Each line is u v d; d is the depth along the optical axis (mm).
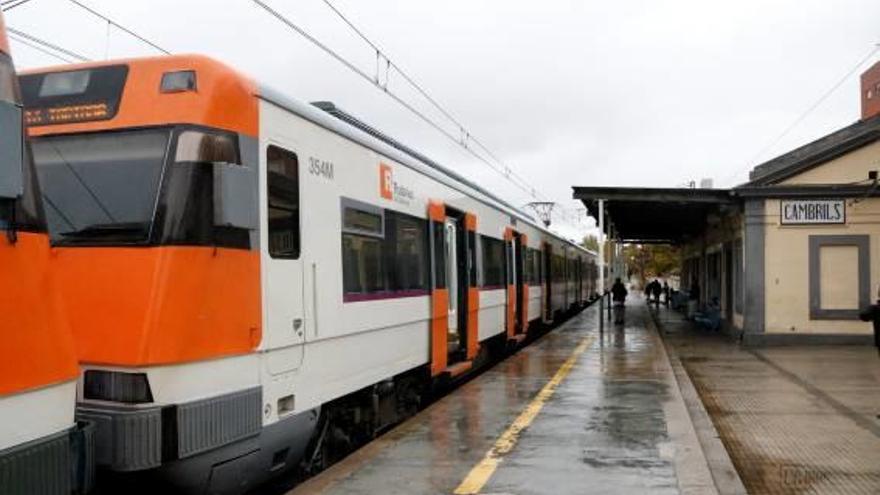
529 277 21688
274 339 6301
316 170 7223
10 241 3770
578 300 39312
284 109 6617
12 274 3770
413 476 7027
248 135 6004
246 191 5742
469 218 13703
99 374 5277
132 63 5836
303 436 6961
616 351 18859
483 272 15180
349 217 7992
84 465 4637
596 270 56156
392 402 9914
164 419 5191
